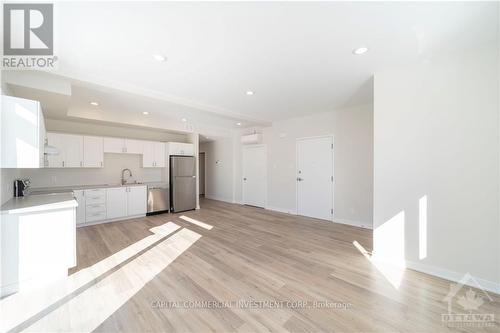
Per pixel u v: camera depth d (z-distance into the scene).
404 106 2.44
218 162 7.55
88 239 3.41
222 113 4.44
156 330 1.53
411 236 2.42
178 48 2.07
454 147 2.17
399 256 2.50
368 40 1.95
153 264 2.55
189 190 5.71
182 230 3.91
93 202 4.28
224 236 3.58
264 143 6.06
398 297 1.92
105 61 2.31
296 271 2.40
